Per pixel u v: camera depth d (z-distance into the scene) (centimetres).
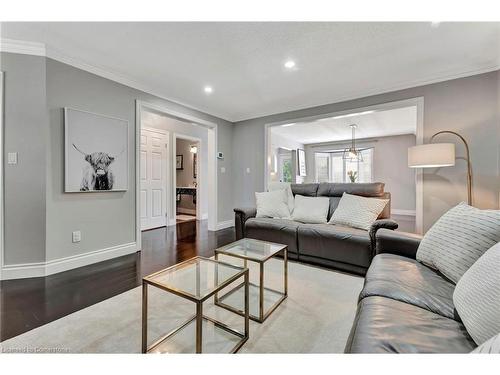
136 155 319
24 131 228
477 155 275
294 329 153
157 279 141
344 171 778
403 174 674
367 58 254
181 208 705
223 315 169
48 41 224
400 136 679
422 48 236
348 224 269
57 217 245
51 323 157
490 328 77
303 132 648
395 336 86
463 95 281
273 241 291
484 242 118
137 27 204
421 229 305
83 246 267
